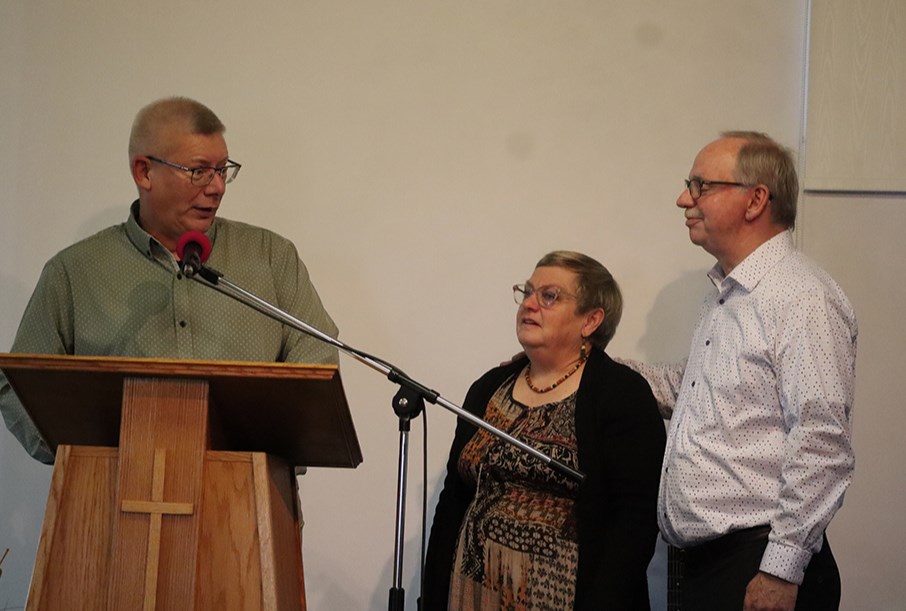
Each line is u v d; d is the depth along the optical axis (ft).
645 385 10.23
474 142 12.93
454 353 12.83
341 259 12.83
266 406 7.33
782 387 9.09
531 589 9.52
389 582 12.72
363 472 12.79
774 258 9.58
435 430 12.78
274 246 10.41
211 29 12.82
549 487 9.76
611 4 13.04
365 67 12.93
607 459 9.85
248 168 12.79
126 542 6.93
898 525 12.59
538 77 13.00
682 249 12.92
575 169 12.96
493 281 12.87
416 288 12.85
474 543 9.87
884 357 12.71
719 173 9.77
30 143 12.62
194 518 6.95
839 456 8.83
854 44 12.80
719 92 13.01
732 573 9.09
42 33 12.67
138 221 10.02
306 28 12.91
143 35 12.77
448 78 12.97
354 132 12.90
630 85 13.01
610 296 10.55
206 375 6.97
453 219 12.90
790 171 9.77
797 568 8.74
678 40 13.04
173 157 9.51
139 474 6.98
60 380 7.06
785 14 13.05
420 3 12.99
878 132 12.75
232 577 6.97
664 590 12.67
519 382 10.59
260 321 9.98
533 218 12.92
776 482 9.09
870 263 12.77
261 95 12.84
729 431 9.25
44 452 9.17
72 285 9.73
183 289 9.80
